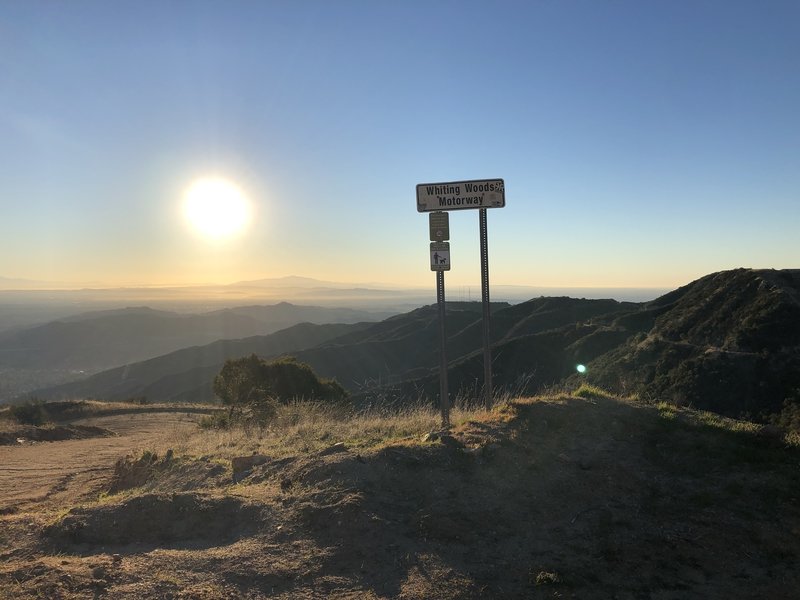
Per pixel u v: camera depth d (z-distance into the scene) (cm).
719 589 322
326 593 320
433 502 427
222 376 2528
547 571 338
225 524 418
